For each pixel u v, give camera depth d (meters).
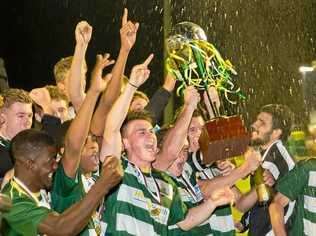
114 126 4.94
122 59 5.27
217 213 5.71
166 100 5.79
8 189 4.32
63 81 5.75
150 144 5.04
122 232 4.94
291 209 6.17
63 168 4.56
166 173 5.25
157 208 5.05
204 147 5.26
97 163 4.93
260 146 6.34
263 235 6.24
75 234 4.24
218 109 5.42
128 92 4.96
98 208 4.91
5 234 4.22
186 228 5.27
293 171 6.10
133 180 5.02
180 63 5.39
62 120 5.70
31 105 5.12
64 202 4.58
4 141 5.02
